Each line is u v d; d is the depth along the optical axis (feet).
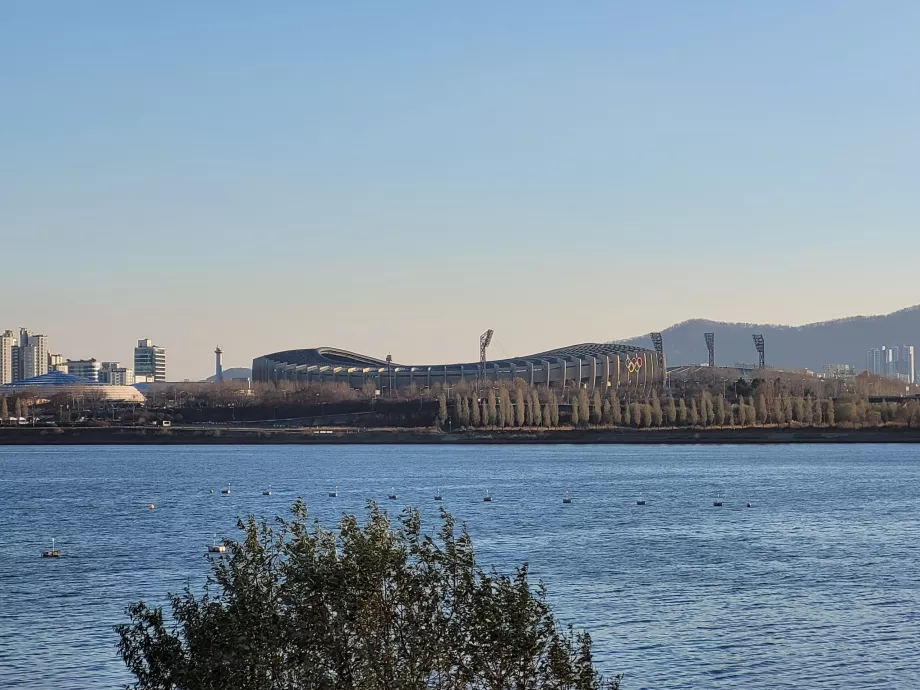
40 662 235.61
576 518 515.50
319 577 126.41
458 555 133.18
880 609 285.43
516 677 127.54
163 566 367.86
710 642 250.57
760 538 435.53
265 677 124.57
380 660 124.16
